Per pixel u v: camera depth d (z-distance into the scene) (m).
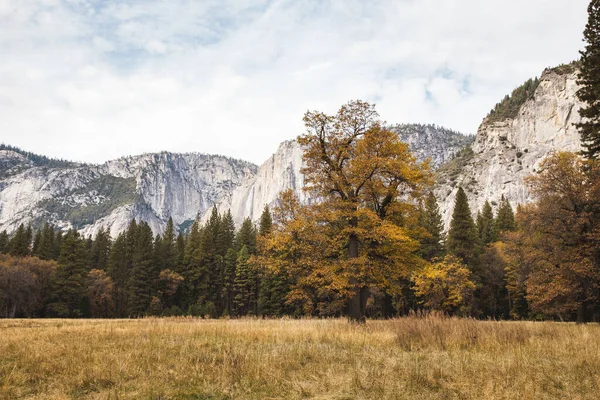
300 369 7.73
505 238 40.03
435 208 58.53
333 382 6.65
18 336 12.20
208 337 11.90
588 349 9.50
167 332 13.20
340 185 19.50
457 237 55.84
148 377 6.94
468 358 8.55
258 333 12.56
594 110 22.80
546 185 28.89
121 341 10.99
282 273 56.06
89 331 14.19
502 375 7.05
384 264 19.89
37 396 5.93
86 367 7.41
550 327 14.42
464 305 49.44
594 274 25.92
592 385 6.71
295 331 13.02
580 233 27.56
